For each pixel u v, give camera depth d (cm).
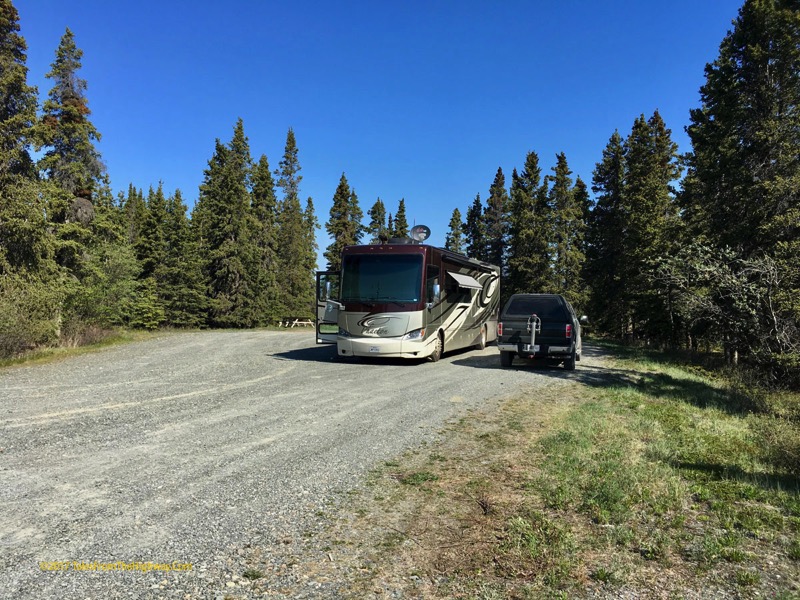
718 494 446
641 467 503
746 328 1162
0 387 948
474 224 6006
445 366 1380
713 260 1180
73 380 1037
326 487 460
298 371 1208
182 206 4391
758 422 763
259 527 375
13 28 1759
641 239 2533
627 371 1327
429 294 1416
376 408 798
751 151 1591
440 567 322
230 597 282
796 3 1622
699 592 294
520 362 1515
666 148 3331
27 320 1507
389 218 6488
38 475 472
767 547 349
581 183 4581
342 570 316
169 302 4262
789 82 1612
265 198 4841
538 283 3719
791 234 1427
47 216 1734
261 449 570
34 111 1720
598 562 329
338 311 1419
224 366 1280
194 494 434
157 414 729
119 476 474
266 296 4588
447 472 504
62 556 323
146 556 326
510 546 348
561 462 527
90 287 2297
